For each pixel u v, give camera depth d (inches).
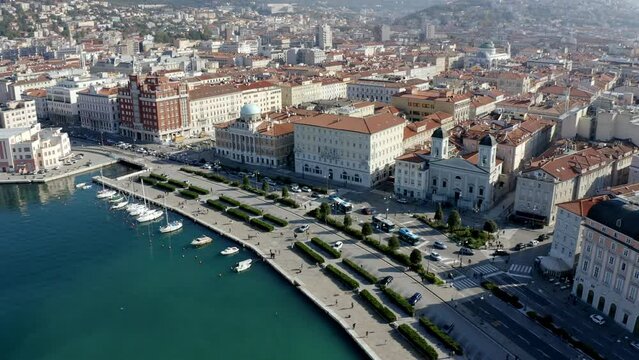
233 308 6648.6
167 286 7204.7
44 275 7568.9
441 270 7185.0
